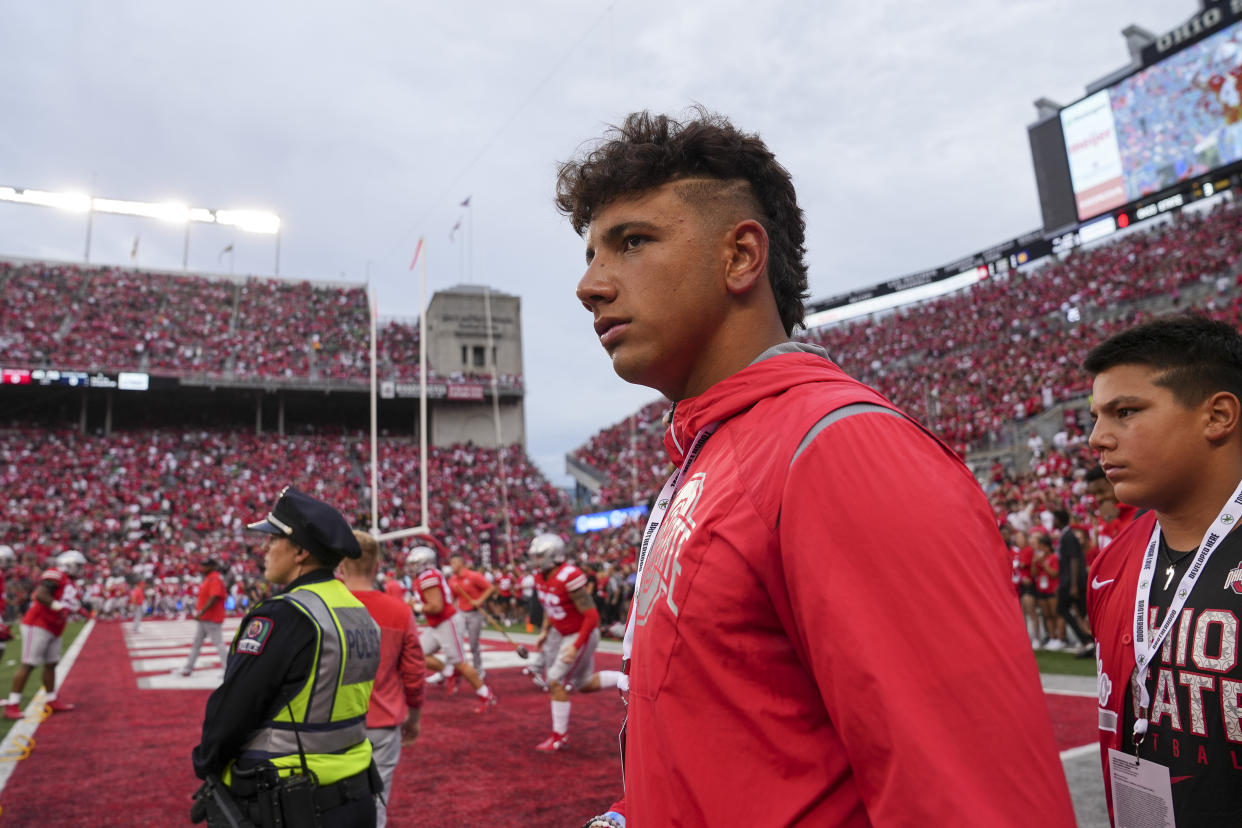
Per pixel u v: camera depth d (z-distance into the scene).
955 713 0.61
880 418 0.77
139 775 5.53
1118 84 25.95
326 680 2.44
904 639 0.63
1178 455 1.49
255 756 2.34
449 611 8.00
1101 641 1.68
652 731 0.81
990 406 26.38
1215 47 23.34
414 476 38.97
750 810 0.73
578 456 45.06
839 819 0.71
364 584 3.90
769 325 1.02
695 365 1.03
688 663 0.79
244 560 31.56
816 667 0.69
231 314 44.19
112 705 8.50
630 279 1.00
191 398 41.84
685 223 0.99
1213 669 1.34
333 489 37.22
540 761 5.70
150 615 29.17
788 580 0.73
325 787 2.38
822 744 0.74
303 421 43.94
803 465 0.74
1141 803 1.46
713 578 0.79
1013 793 0.59
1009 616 0.68
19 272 41.47
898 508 0.68
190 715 7.86
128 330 40.72
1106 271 30.72
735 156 1.02
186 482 36.47
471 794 4.83
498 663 12.00
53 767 5.76
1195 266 26.44
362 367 42.56
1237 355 1.48
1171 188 24.66
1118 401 1.56
